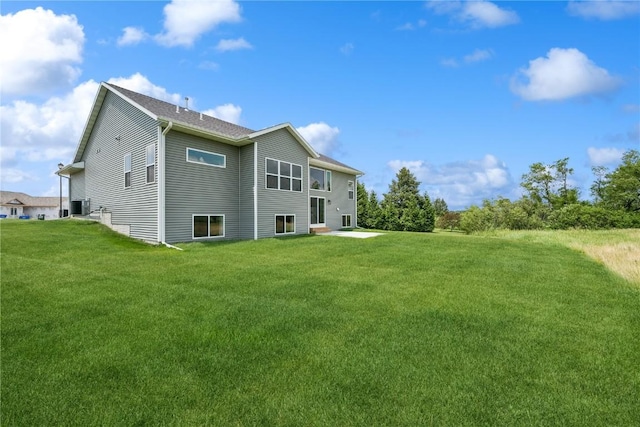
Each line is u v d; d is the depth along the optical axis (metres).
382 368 2.97
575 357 3.20
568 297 5.42
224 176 14.35
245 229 14.70
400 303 5.04
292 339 3.64
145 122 12.76
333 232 19.73
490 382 2.73
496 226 33.91
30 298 5.17
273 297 5.36
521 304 5.01
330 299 5.24
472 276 7.04
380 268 7.90
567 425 2.20
